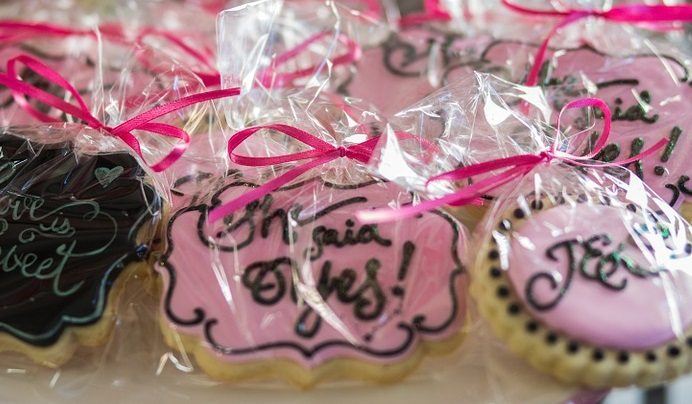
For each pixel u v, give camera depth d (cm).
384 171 34
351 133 38
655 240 33
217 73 41
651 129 37
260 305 33
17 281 33
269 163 36
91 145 37
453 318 33
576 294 32
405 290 33
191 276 34
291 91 40
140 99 40
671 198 36
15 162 36
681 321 32
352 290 33
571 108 37
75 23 45
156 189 35
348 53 42
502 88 38
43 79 42
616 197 35
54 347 33
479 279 33
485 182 34
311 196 35
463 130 37
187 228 35
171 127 37
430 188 35
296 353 32
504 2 43
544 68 40
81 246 34
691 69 39
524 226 34
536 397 32
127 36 44
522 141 37
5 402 33
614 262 33
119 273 34
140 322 35
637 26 43
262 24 40
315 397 33
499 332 32
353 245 34
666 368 32
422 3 49
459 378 33
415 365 33
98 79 40
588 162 36
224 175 37
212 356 33
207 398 33
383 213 33
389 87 41
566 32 43
